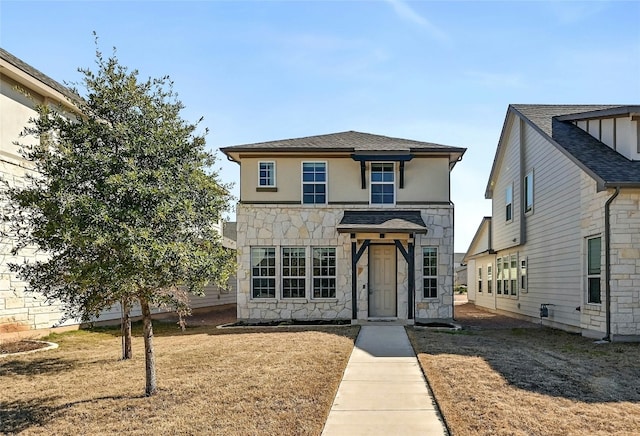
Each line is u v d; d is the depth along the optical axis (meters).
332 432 5.25
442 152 15.48
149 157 6.41
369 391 6.80
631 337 10.78
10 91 12.49
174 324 16.14
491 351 9.62
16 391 7.13
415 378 7.53
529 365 8.21
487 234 22.12
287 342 10.89
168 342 11.70
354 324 14.27
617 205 10.90
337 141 16.86
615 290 10.86
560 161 13.60
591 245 11.89
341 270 15.52
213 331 13.76
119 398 6.64
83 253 6.07
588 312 11.81
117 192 5.87
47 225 5.71
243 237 15.73
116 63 6.62
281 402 6.22
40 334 12.39
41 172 6.59
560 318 13.59
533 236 15.95
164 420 5.68
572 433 5.02
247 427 5.36
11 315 11.88
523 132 16.94
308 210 15.73
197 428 5.38
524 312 16.86
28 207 6.25
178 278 6.45
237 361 8.80
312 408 5.96
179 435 5.20
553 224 14.12
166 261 5.94
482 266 23.36
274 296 15.56
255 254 15.76
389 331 12.70
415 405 6.16
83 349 10.86
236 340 11.48
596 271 11.62
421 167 15.80
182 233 6.43
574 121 14.09
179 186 6.30
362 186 15.78
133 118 6.59
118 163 6.06
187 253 6.10
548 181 14.54
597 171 10.94
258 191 15.87
